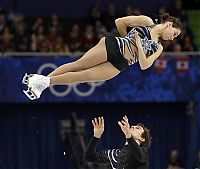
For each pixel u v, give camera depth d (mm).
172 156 31891
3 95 30766
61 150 32906
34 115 32812
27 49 32312
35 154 32875
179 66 31797
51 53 31156
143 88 31750
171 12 35625
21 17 35625
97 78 15016
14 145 32906
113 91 31672
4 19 33812
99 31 33562
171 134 33656
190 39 34344
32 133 32812
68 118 32938
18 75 30750
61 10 38156
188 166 33125
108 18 34656
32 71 30688
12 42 32438
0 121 32688
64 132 32812
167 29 15383
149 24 15781
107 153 16891
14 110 32688
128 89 31688
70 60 30719
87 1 38375
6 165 32750
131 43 15117
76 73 14922
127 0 38688
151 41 15195
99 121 16812
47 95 31391
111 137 33219
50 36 33156
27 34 32875
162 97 31844
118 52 15016
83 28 35938
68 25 36000
